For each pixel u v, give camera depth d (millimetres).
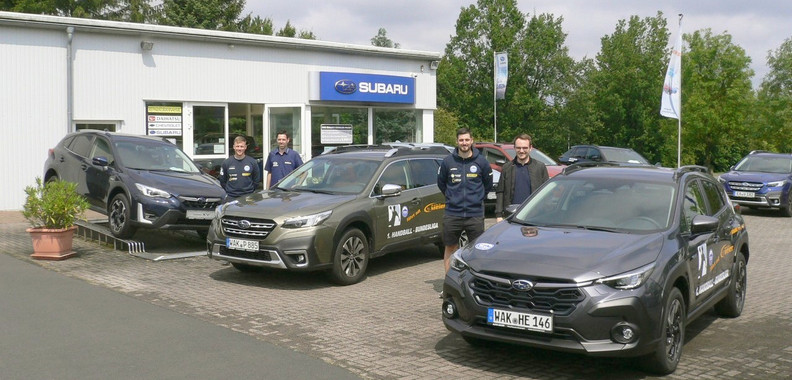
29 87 15344
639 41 66188
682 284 6020
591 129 61844
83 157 12484
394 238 9875
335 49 20188
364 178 9797
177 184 11180
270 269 9969
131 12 44906
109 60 16344
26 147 15398
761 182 18844
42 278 8875
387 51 21438
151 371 5410
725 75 50312
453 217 8148
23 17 15008
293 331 6738
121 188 11258
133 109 16766
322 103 20188
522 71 58781
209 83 17969
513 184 8523
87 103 16078
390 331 6820
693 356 6203
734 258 7535
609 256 5539
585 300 5227
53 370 5379
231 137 18734
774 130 54531
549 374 5637
